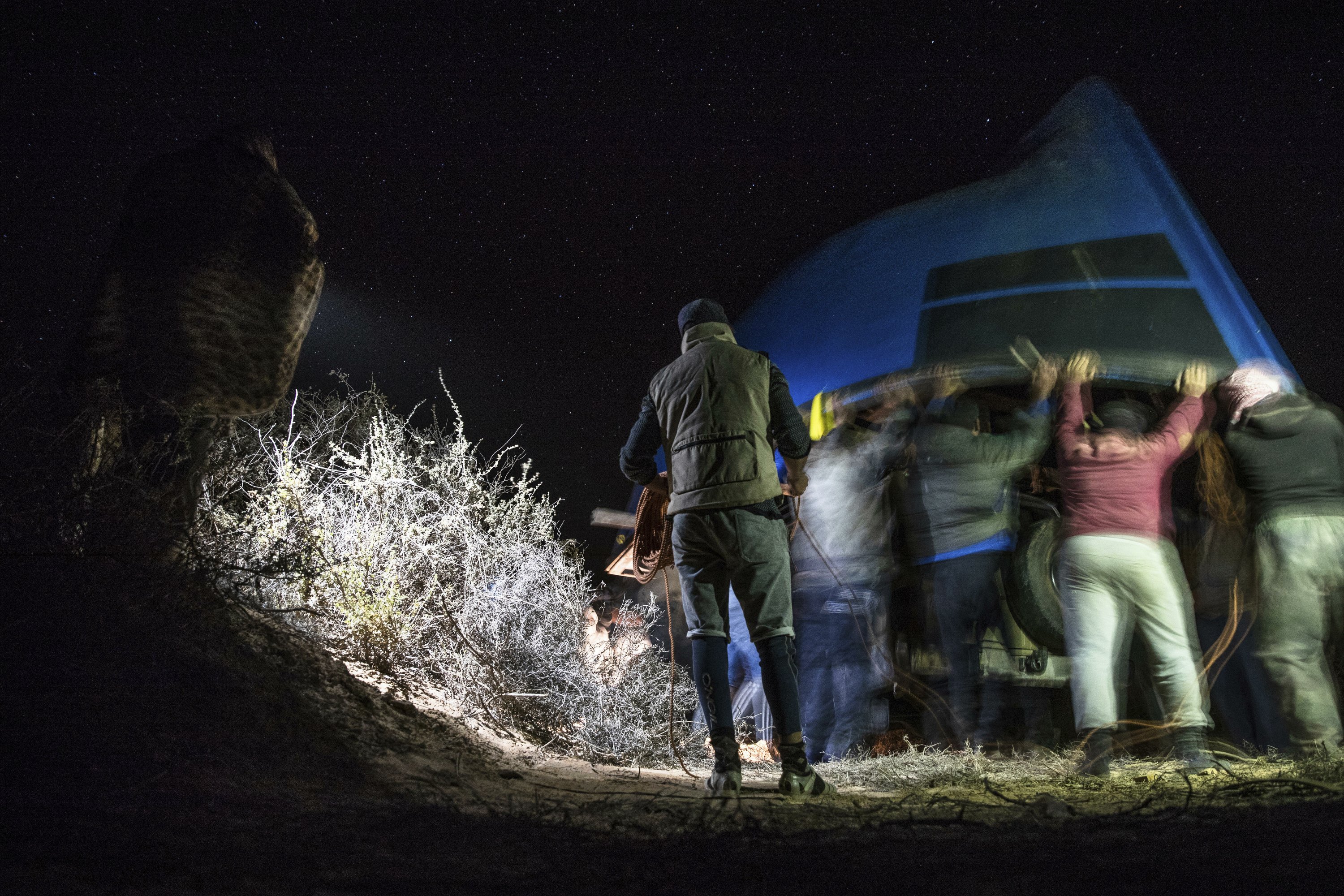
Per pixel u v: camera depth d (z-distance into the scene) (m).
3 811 2.39
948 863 2.38
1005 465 5.67
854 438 6.04
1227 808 3.04
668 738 5.50
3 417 3.95
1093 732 4.58
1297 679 4.82
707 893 2.11
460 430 5.85
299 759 3.23
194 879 2.00
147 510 3.96
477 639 5.26
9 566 3.61
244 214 4.57
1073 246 8.73
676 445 4.17
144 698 3.21
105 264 4.45
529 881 2.17
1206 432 5.51
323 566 4.79
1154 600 4.76
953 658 5.73
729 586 4.23
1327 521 4.85
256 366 4.50
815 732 5.70
